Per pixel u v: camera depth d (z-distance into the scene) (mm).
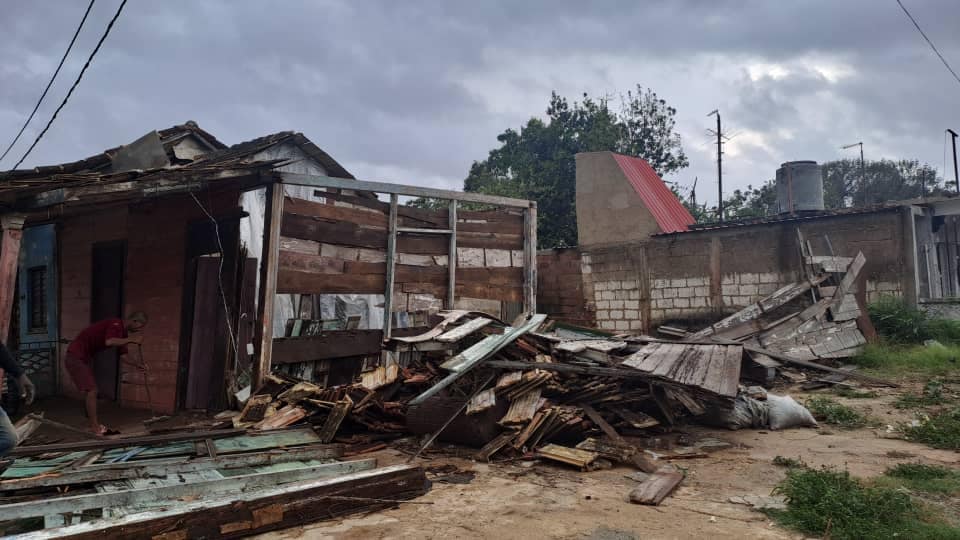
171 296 8969
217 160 9453
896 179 44219
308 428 6445
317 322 9109
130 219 9828
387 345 7555
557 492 4781
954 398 8180
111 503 4074
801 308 12383
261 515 3869
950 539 3506
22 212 6453
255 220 10141
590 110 30984
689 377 6648
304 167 13438
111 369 10031
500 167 33781
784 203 17578
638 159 21359
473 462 5820
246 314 8555
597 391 7035
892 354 11008
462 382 7133
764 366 9492
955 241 16891
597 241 17156
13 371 4223
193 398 8398
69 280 10984
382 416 7188
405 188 9984
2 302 6270
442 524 4039
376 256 9633
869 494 4164
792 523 3924
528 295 11711
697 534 3795
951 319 12180
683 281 15516
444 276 10656
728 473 5289
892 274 12461
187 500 4223
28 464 4941
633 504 4449
